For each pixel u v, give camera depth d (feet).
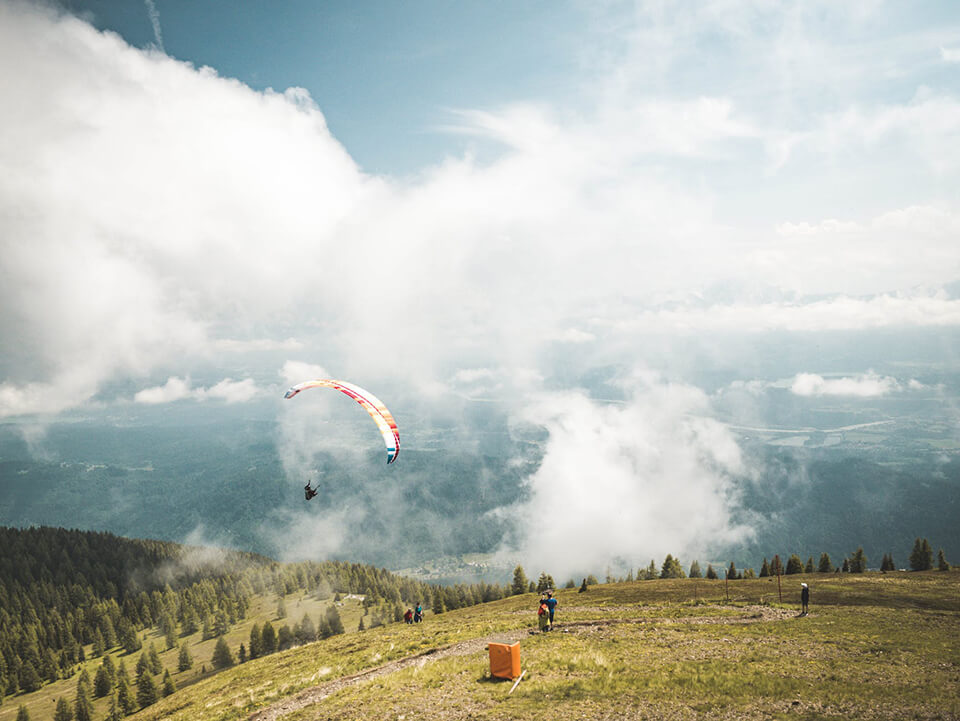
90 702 471.21
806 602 135.44
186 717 104.27
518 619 152.05
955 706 60.75
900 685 69.26
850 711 60.18
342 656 129.70
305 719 74.95
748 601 163.73
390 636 149.07
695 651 92.89
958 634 104.53
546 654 93.04
